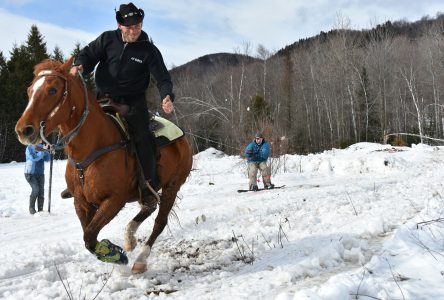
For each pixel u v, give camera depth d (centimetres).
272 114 2956
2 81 4047
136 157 494
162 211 577
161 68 533
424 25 6288
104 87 526
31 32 5078
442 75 4350
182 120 3588
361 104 4453
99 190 455
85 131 448
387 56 4716
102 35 524
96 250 452
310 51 5278
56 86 411
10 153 3934
